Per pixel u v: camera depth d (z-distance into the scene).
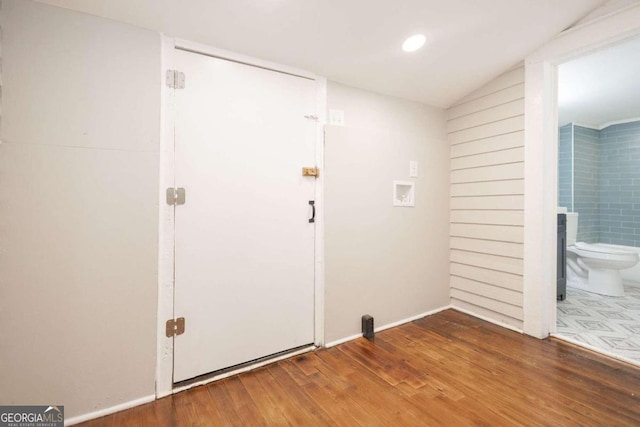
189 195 1.63
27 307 1.28
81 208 1.38
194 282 1.65
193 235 1.65
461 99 2.69
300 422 1.37
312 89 2.07
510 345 2.07
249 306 1.83
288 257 1.98
